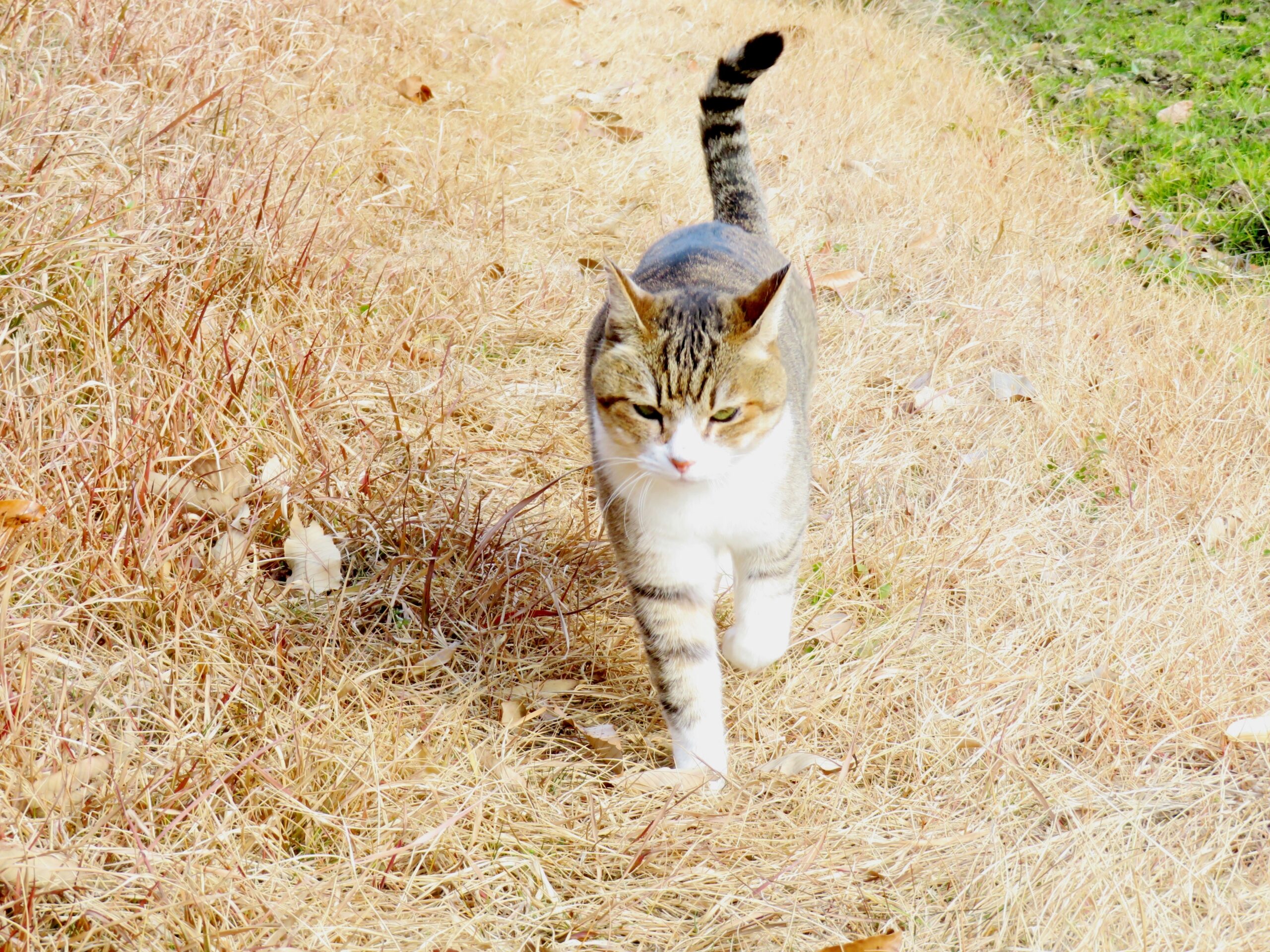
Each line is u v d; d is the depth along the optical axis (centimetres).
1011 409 251
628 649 228
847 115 333
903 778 219
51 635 214
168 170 245
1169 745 221
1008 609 231
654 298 217
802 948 207
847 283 265
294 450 233
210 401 231
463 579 229
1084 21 419
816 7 452
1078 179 306
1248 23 394
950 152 314
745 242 238
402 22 336
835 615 230
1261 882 211
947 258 273
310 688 218
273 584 225
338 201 258
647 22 410
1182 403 249
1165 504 239
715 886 210
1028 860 212
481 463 240
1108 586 232
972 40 417
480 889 209
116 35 254
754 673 226
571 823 213
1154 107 342
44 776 207
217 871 205
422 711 219
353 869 206
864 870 211
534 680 224
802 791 217
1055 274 269
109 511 221
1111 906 209
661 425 216
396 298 253
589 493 237
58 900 203
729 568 234
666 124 323
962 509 240
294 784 211
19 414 221
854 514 240
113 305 232
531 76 344
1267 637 228
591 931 208
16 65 246
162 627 217
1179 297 269
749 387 215
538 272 265
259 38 274
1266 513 239
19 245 229
